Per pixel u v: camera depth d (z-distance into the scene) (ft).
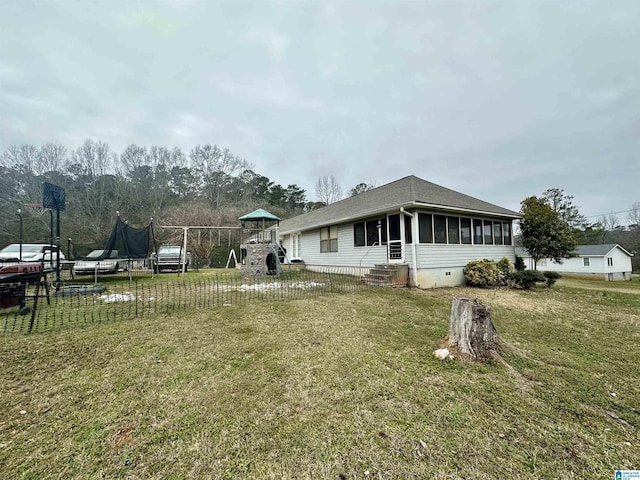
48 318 16.99
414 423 7.27
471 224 36.94
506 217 41.16
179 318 17.04
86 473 5.67
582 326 16.40
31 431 6.92
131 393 8.63
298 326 15.43
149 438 6.69
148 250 39.47
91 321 16.38
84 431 6.93
